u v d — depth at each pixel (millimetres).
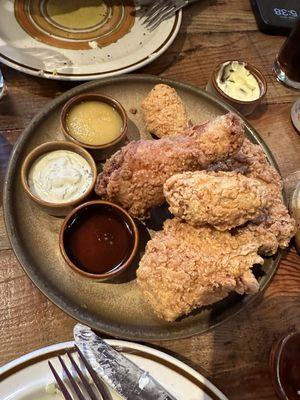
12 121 339
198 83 388
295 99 400
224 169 298
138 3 405
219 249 264
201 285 255
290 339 279
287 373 272
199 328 275
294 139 377
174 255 260
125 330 267
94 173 297
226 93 370
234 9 434
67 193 292
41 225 295
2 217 302
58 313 281
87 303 276
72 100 321
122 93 353
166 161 275
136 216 300
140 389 245
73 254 280
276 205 302
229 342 289
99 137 322
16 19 373
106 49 376
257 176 308
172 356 269
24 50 359
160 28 389
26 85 355
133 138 340
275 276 316
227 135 270
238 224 267
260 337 294
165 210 316
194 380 252
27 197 300
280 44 427
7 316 274
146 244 293
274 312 303
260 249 288
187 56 398
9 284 283
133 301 282
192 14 422
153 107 329
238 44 416
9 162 305
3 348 266
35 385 240
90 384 248
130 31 391
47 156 303
